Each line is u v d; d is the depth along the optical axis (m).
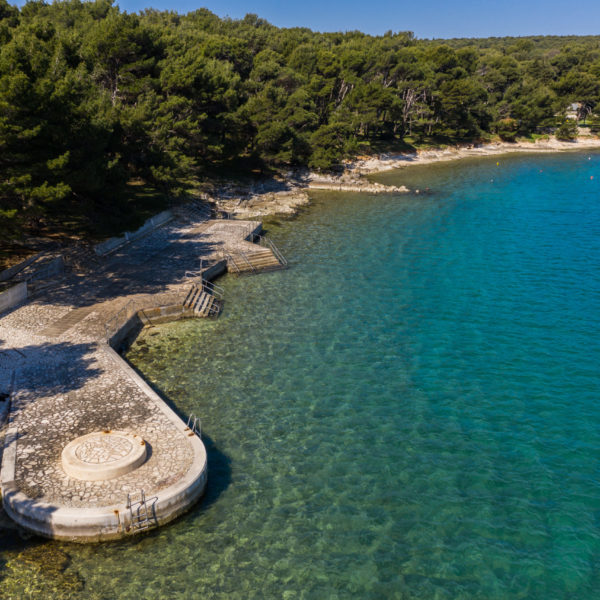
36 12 79.31
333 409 26.16
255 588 16.22
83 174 34.62
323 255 51.03
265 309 37.91
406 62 118.56
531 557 17.84
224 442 23.39
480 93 122.50
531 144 143.75
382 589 16.45
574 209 73.00
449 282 44.28
